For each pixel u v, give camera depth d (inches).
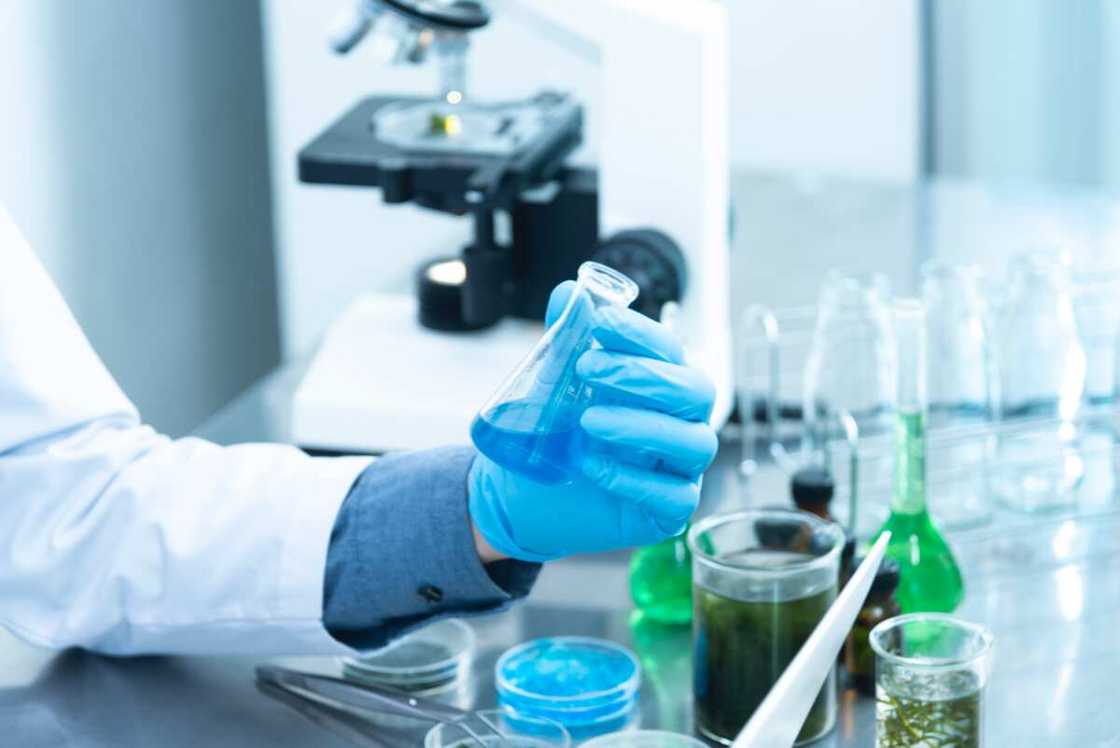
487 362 66.6
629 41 62.2
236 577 49.8
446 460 49.8
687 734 46.6
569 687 48.0
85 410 52.8
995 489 61.4
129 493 51.3
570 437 42.8
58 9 91.1
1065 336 61.2
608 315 43.3
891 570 47.7
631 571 54.0
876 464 62.7
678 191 63.1
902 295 82.7
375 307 73.0
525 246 68.7
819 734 45.2
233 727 47.4
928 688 41.7
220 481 51.7
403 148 66.4
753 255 92.7
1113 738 44.8
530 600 55.9
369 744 46.1
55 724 47.8
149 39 102.7
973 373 61.7
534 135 67.0
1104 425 62.3
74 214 94.0
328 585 49.9
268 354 126.0
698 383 43.7
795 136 131.4
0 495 51.4
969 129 127.9
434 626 53.6
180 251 108.8
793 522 48.3
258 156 122.6
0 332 51.9
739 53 129.9
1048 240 92.1
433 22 61.7
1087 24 123.2
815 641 40.5
